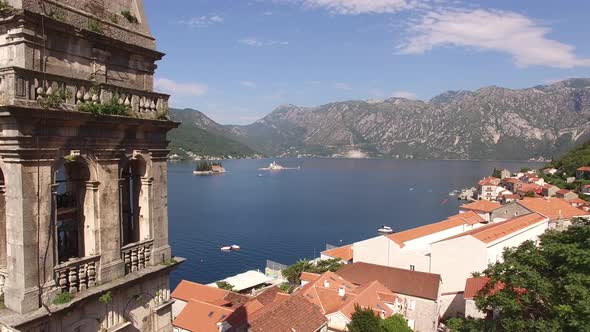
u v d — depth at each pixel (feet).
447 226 334.24
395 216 647.97
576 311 101.76
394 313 207.72
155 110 69.31
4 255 56.49
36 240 52.75
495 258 255.91
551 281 120.78
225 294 245.24
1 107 47.83
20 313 51.24
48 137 52.95
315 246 467.52
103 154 60.70
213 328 192.95
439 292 241.55
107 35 62.18
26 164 51.31
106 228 61.67
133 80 67.05
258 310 193.77
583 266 111.65
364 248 290.97
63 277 56.34
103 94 59.93
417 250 285.02
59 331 56.03
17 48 51.01
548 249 125.80
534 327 114.93
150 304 69.72
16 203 51.39
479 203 441.27
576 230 133.08
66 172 62.03
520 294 125.70
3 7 50.21
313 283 226.99
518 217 326.85
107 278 61.82
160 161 71.00
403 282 241.96
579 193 522.47
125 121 62.13
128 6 68.08
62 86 54.39
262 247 457.68
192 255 421.18
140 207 69.51
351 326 181.47
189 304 212.23
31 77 50.83
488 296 139.03
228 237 496.64
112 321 63.21
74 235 63.31
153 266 69.46
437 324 232.12
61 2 56.24
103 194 61.05
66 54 56.18
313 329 184.44
